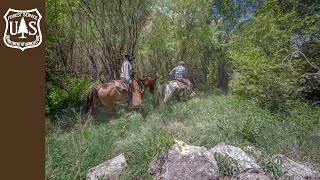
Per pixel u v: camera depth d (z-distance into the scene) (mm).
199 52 12578
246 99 7520
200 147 4523
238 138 5223
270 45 7906
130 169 4383
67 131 6254
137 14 8961
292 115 6504
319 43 8227
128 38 8953
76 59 10078
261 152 4844
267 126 5773
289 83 7340
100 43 8883
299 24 8008
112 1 8281
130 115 6523
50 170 4266
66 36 8938
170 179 4141
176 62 11531
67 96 7594
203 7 11227
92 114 6609
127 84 7004
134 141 4973
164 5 10664
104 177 4199
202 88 12102
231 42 11289
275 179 4328
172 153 4352
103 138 5238
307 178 4387
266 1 9164
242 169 4422
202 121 5898
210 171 4199
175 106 7262
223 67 13195
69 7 7766
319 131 5863
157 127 5711
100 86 6672
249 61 7418
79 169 4324
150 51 10867
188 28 11242
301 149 5254
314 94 8328
